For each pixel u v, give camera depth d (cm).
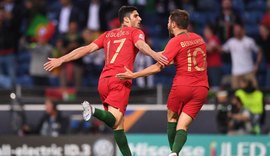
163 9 5441
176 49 2617
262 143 3850
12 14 5000
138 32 2634
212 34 4772
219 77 4747
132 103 4097
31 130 4125
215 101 4041
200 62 2650
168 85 4859
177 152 2586
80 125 4103
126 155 2644
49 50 4878
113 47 2648
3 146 3919
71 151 3894
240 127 4022
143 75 2570
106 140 3875
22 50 5228
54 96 4166
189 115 2641
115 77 2614
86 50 2684
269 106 4056
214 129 4031
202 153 3859
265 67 5031
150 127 4075
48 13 5562
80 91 4162
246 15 5675
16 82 5078
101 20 4947
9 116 4159
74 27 4731
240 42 4772
